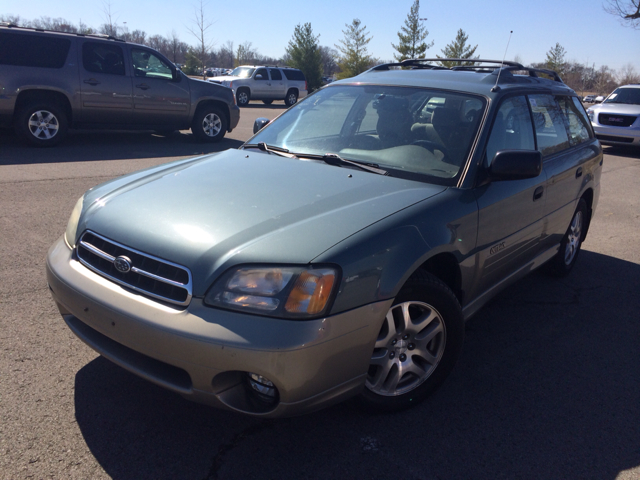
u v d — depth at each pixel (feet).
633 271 16.33
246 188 8.72
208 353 6.55
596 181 15.44
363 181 9.14
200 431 7.97
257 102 94.48
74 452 7.36
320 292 6.76
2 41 28.68
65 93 30.50
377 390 8.35
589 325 12.48
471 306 10.11
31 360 9.39
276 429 8.13
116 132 40.06
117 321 7.14
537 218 11.71
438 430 8.34
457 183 9.33
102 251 7.78
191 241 7.18
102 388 8.80
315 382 6.86
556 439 8.30
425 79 11.62
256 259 6.84
